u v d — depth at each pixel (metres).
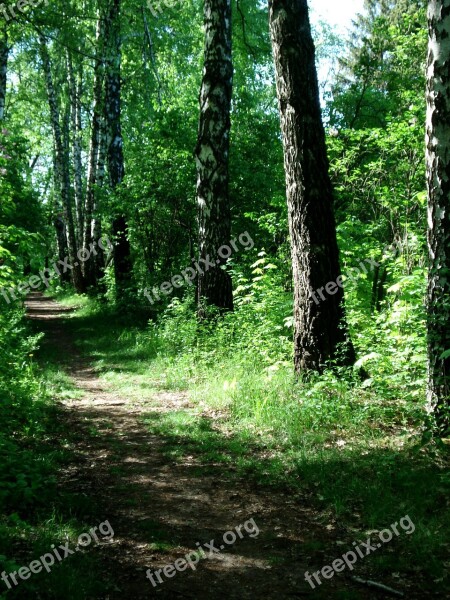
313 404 6.71
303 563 3.95
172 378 10.12
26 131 31.09
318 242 7.70
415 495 4.63
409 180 11.76
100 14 17.47
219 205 11.90
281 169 18.47
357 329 9.27
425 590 3.52
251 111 22.12
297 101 7.61
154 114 18.03
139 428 7.32
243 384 8.22
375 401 6.76
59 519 4.50
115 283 20.56
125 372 11.48
